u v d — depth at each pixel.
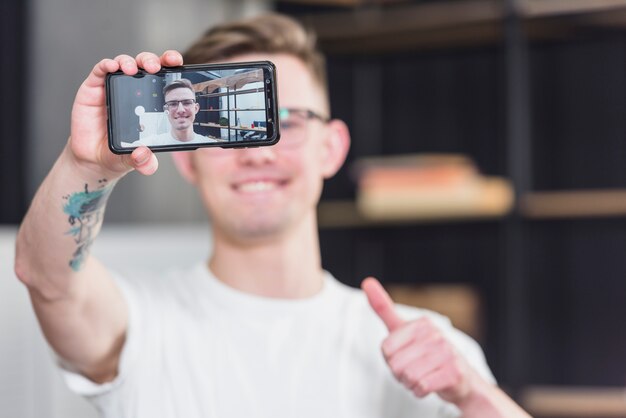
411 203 2.52
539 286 2.66
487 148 2.77
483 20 2.54
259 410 1.20
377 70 2.90
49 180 0.94
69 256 0.99
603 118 2.59
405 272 2.89
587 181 2.60
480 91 2.79
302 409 1.21
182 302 1.29
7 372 1.55
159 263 1.76
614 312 2.60
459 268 2.83
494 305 2.78
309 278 1.32
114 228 2.18
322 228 2.91
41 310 1.07
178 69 0.86
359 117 2.90
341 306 1.32
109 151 0.87
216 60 1.34
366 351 1.26
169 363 1.22
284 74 1.32
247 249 1.29
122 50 2.38
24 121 2.26
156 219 2.37
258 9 2.63
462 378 1.13
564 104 2.62
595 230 2.62
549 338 2.64
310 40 1.38
